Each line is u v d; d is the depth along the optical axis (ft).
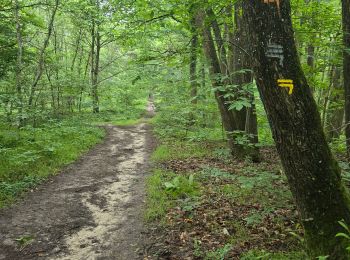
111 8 34.96
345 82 26.25
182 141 49.70
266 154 37.70
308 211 12.12
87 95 83.71
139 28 31.40
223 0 22.16
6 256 16.98
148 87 63.87
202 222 19.85
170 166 34.37
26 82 56.18
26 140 41.45
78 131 55.26
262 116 40.14
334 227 11.85
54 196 26.22
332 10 29.17
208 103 47.55
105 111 95.76
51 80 66.90
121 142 53.52
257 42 11.48
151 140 55.21
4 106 46.42
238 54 32.60
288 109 11.37
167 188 24.95
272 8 11.14
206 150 41.24
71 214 22.66
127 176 32.42
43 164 34.01
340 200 11.95
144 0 25.82
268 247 16.37
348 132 26.32
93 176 32.37
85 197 26.14
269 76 11.44
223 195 24.04
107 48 130.00
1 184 26.18
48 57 64.23
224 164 32.94
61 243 18.51
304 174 11.71
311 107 11.54
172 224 19.99
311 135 11.51
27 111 45.80
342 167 17.99
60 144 40.98
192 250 16.83
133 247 17.83
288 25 11.32
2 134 42.65
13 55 54.29
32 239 18.88
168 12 24.86
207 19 23.71
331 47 26.50
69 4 60.85
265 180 19.47
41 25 58.18
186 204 22.07
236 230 18.54
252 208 21.36
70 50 115.24
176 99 54.70
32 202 24.64
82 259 16.80
